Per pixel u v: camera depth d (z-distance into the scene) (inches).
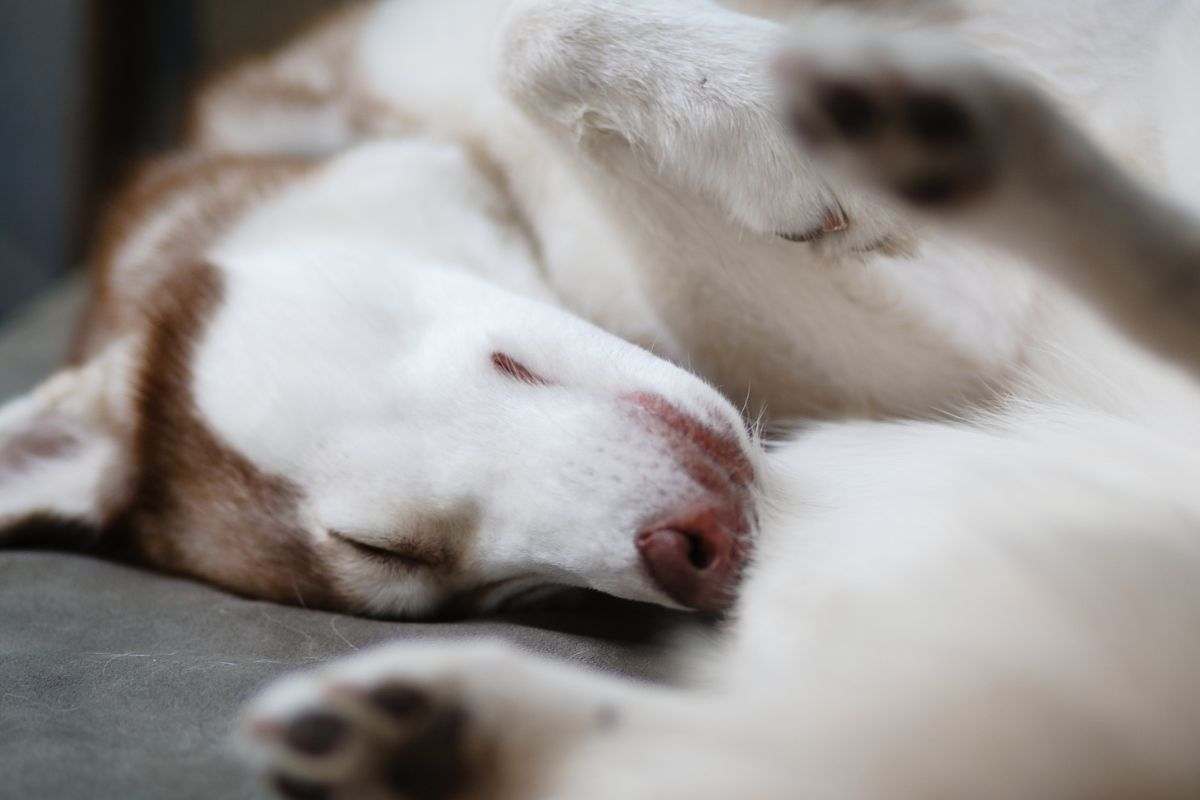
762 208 24.3
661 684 21.0
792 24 24.8
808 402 27.2
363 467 25.1
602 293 29.0
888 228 23.6
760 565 22.2
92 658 23.6
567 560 23.5
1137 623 16.4
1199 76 22.7
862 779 16.0
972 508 18.7
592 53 24.9
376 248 28.2
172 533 28.0
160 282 30.2
